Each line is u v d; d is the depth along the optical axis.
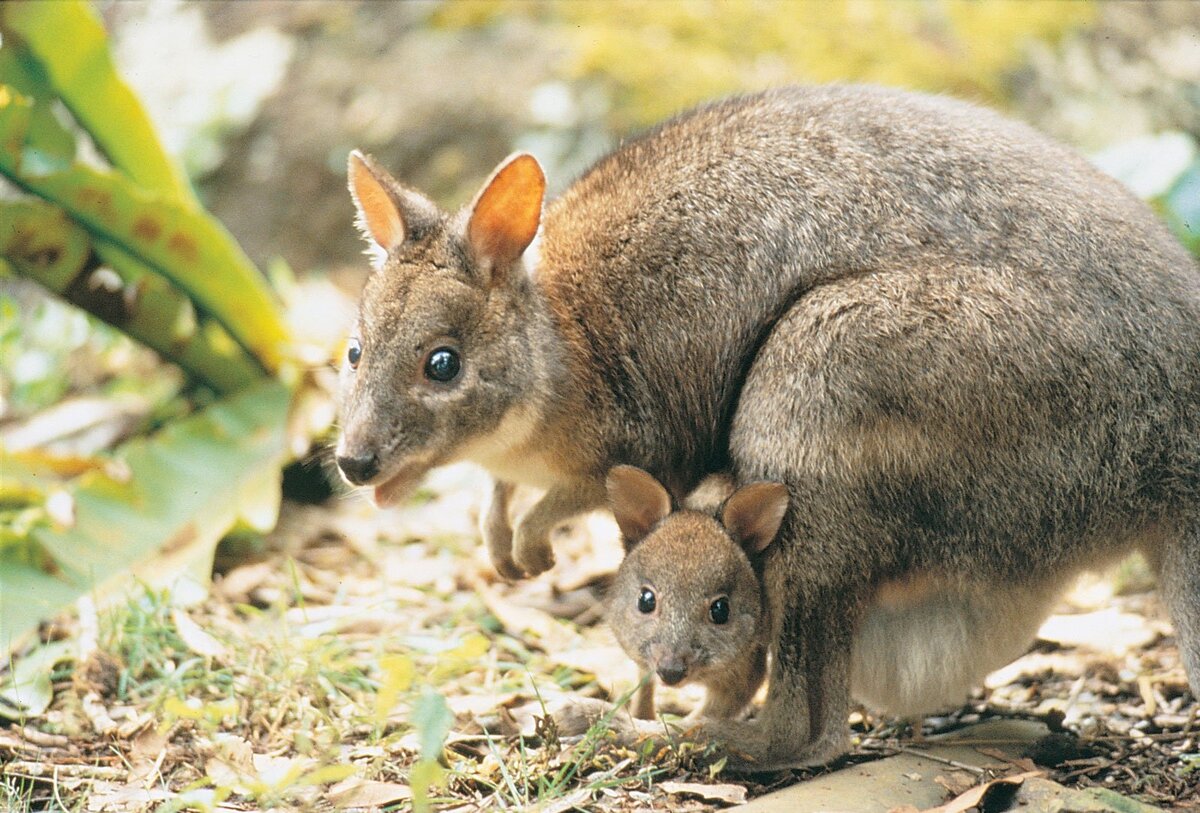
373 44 19.84
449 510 14.18
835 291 9.62
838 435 9.39
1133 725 10.02
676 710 10.90
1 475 13.00
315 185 18.78
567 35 19.23
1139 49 19.66
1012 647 9.93
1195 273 9.77
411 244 10.11
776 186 10.20
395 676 8.80
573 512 10.81
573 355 10.38
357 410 9.77
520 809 8.36
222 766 8.96
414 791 7.65
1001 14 19.53
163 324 14.17
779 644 9.66
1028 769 9.20
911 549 9.48
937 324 9.28
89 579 11.39
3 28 12.54
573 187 11.26
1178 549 9.21
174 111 19.58
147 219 13.30
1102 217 9.61
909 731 10.26
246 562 13.00
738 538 9.98
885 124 10.23
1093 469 9.23
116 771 9.22
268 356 14.47
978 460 9.30
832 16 19.38
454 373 9.90
